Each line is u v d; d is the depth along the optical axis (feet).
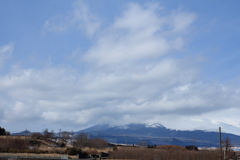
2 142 434.71
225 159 281.95
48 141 553.64
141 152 389.60
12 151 362.33
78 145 572.10
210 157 358.43
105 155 444.14
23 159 312.50
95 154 419.13
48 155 345.31
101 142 615.57
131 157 380.99
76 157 371.76
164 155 371.97
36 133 574.97
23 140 492.54
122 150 408.87
